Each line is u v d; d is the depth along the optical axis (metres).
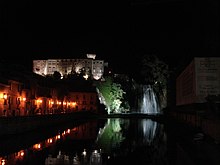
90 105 99.69
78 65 147.12
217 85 26.05
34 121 34.25
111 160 17.77
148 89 106.94
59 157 18.67
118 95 111.12
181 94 40.00
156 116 78.31
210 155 14.70
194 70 26.47
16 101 47.41
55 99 71.75
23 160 17.41
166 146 24.14
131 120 71.38
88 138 30.80
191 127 28.78
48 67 152.50
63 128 43.06
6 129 26.36
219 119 18.78
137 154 20.02
